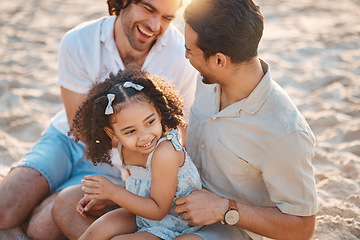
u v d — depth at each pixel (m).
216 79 2.18
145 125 2.13
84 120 2.32
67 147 2.99
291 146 2.05
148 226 2.26
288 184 2.10
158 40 2.88
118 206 2.55
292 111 2.12
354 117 4.20
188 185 2.25
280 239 2.18
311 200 2.10
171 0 2.61
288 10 7.99
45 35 6.90
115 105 2.11
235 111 2.20
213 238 2.15
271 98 2.13
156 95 2.19
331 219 2.76
